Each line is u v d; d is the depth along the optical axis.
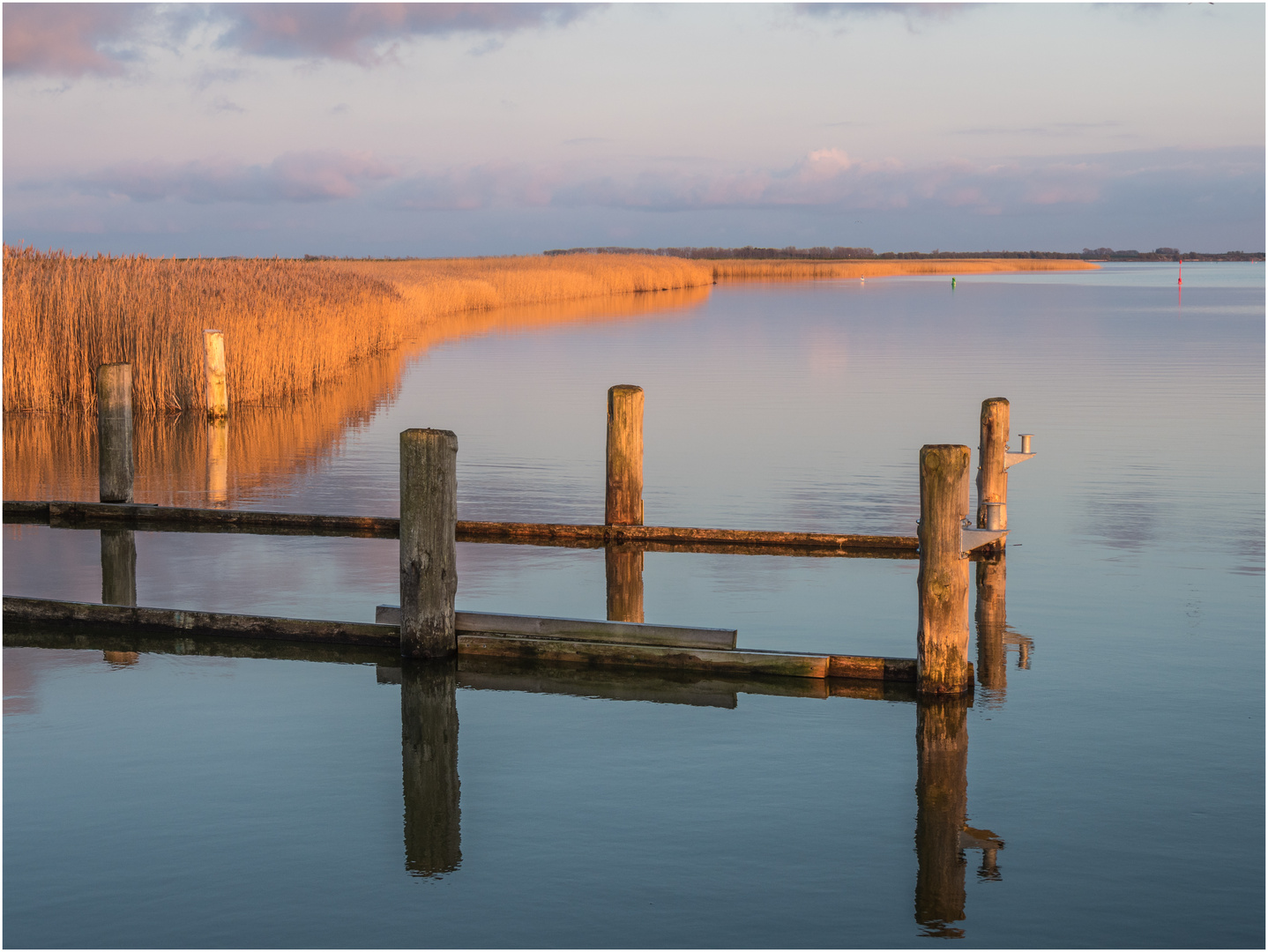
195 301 21.80
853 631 8.52
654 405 20.88
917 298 63.62
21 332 19.20
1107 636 8.26
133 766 6.27
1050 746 6.45
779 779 6.09
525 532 11.62
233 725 6.86
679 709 7.14
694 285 86.44
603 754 6.45
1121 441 17.00
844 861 5.24
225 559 10.69
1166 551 10.73
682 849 5.36
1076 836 5.45
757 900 4.93
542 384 24.27
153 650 8.29
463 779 6.11
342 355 26.53
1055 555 10.59
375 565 10.46
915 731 6.72
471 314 48.59
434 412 20.39
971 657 7.86
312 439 17.53
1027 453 10.65
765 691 7.45
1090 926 4.72
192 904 4.92
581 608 9.08
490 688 7.54
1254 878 5.07
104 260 23.83
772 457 15.91
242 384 21.17
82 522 12.20
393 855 5.32
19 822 5.63
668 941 4.64
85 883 5.08
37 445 16.70
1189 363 27.73
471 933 4.72
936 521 7.20
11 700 7.26
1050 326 40.31
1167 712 6.89
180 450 16.50
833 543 11.12
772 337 36.31
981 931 4.70
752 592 9.58
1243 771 6.10
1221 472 14.66
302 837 5.49
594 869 5.19
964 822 5.59
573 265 77.38
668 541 11.34
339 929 4.75
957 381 24.50
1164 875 5.09
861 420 19.11
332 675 7.77
